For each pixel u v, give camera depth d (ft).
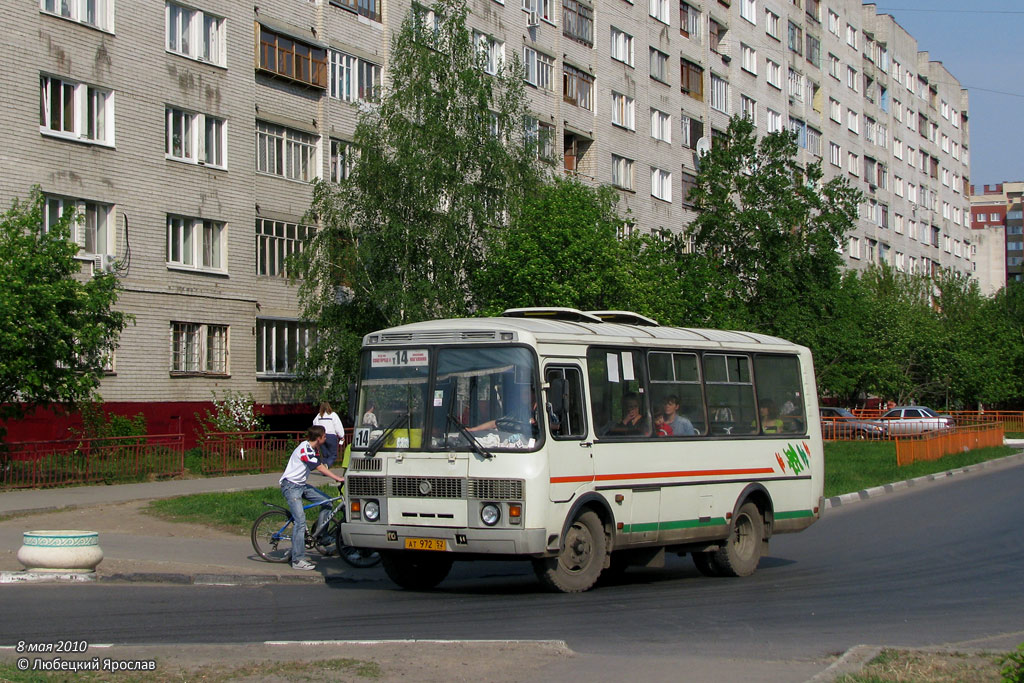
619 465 40.78
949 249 321.52
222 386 101.76
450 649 27.27
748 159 143.23
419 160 94.27
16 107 84.53
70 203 89.10
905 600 38.88
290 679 23.97
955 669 25.52
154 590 39.40
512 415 37.45
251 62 106.42
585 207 98.17
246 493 67.82
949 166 324.60
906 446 110.42
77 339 73.10
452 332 39.06
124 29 94.02
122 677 23.95
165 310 96.48
